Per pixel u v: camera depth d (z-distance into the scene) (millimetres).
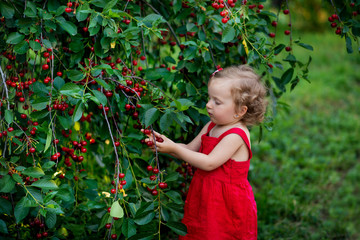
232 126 1948
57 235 2018
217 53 2402
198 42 1997
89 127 2584
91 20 1732
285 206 3330
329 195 3773
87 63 1778
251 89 1870
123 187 1822
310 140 4941
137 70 2311
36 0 1946
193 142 2137
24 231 2080
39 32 1796
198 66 2170
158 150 1921
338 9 2297
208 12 2082
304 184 3881
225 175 1922
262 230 3010
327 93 6516
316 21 8930
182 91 2211
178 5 2119
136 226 1786
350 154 4625
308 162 4320
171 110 1795
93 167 3135
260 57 2029
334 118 5602
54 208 1600
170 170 2432
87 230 2453
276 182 3816
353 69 7652
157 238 2158
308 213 3299
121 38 1820
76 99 1720
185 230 1837
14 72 2070
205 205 1919
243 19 1972
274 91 2684
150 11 2729
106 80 1865
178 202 1807
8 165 1689
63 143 2082
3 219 1885
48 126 1709
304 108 5961
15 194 1978
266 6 2832
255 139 4656
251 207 1998
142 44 2193
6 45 1973
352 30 2225
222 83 1852
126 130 2291
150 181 1824
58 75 1873
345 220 3408
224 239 1908
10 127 1790
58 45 2180
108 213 1745
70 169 2018
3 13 1823
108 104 1956
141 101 1850
